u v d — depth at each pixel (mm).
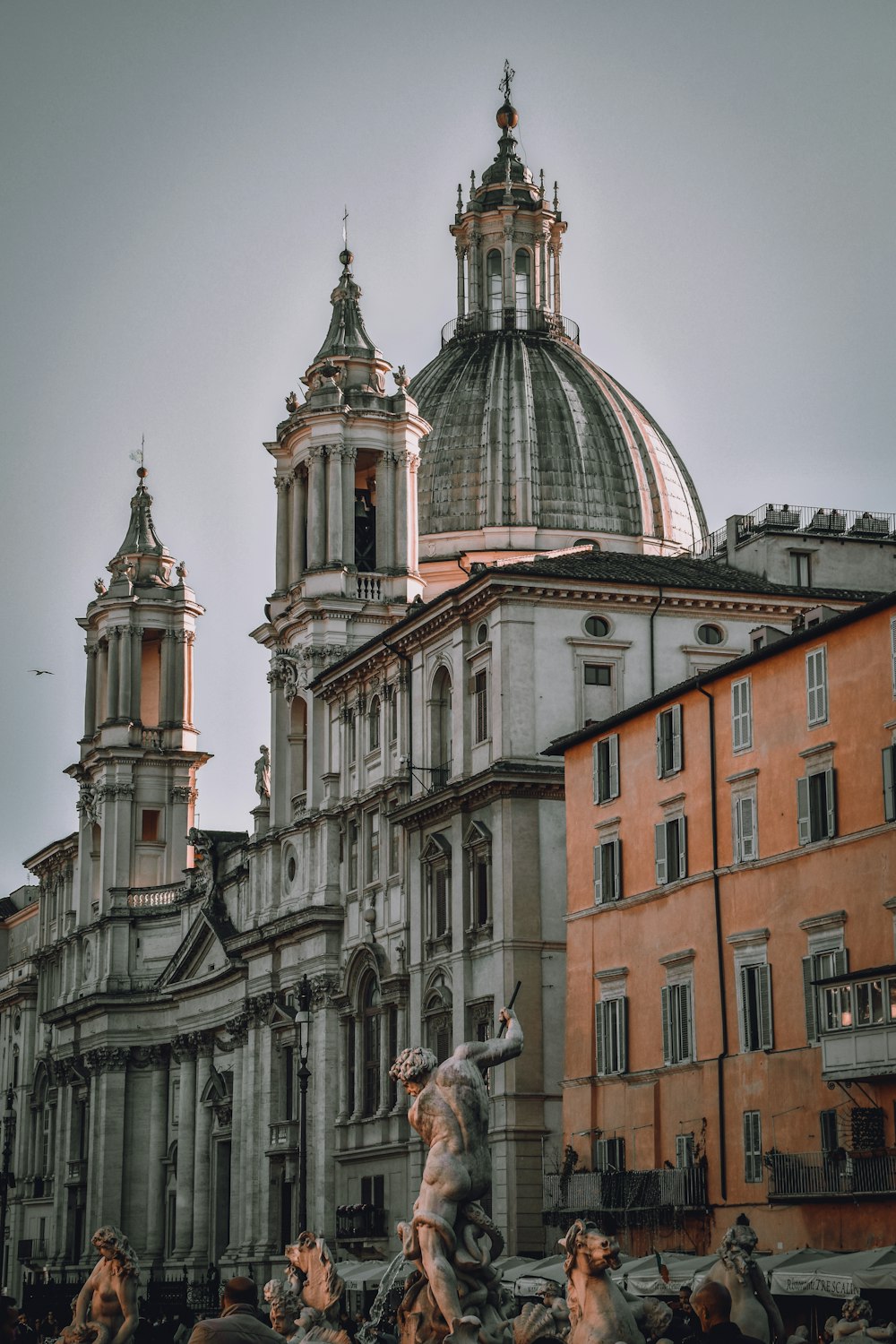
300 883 107688
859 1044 59750
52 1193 149875
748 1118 66812
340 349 112562
